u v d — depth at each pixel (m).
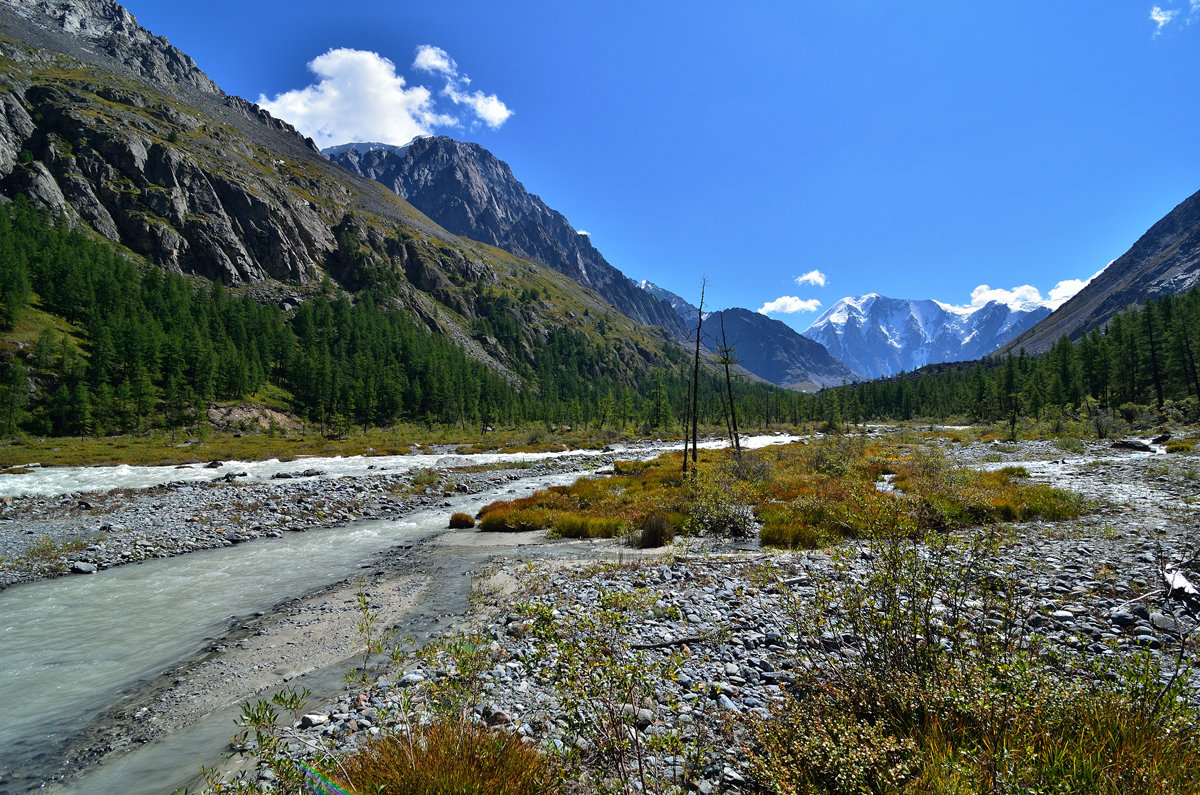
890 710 4.23
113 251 135.62
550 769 4.18
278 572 14.41
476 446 69.19
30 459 49.16
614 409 118.88
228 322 120.00
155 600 12.08
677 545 15.59
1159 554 9.93
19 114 158.88
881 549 5.44
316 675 8.01
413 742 4.34
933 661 4.55
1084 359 86.88
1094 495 18.86
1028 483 21.98
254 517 21.53
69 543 16.88
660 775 4.36
